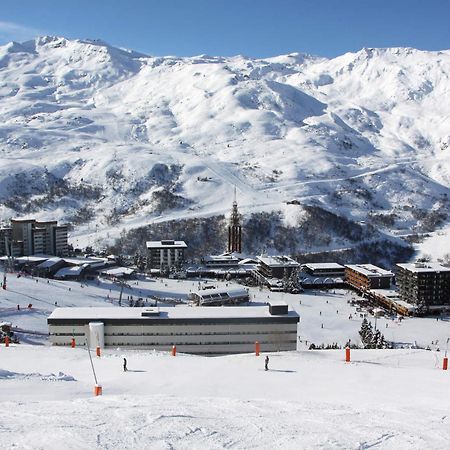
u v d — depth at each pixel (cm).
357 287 17825
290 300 15875
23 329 9838
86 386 3516
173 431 1692
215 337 8650
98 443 1521
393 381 3812
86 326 8444
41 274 16625
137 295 15150
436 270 14900
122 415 1912
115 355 5156
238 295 14150
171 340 8575
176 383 3747
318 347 10394
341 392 3391
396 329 13138
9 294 12325
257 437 1659
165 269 19388
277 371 4281
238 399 2489
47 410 2048
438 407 2575
